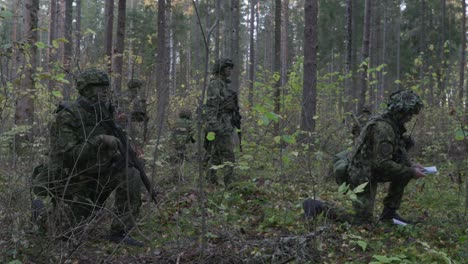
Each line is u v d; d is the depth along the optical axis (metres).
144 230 4.62
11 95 4.43
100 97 4.30
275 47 14.23
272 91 9.20
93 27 26.27
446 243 4.50
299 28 33.34
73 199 4.24
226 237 4.31
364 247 3.81
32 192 4.04
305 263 3.83
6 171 4.12
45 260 3.73
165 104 5.46
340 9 26.19
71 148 4.09
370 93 14.47
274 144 7.09
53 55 7.93
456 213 5.56
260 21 48.84
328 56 26.19
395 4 33.41
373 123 4.91
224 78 7.10
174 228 4.71
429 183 7.36
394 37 33.00
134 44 14.28
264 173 7.36
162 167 6.26
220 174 7.02
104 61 10.70
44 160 4.28
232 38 13.41
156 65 12.70
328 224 4.64
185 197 5.56
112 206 4.71
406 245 4.42
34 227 3.91
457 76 16.27
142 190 5.81
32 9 9.09
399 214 5.82
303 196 6.28
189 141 7.09
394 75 30.75
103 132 4.29
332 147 8.13
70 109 4.17
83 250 4.04
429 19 28.81
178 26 24.06
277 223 5.09
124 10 11.80
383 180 5.01
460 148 8.15
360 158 4.94
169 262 3.79
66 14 14.49
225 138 6.78
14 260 3.45
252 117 9.04
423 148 10.22
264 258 3.81
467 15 28.23
